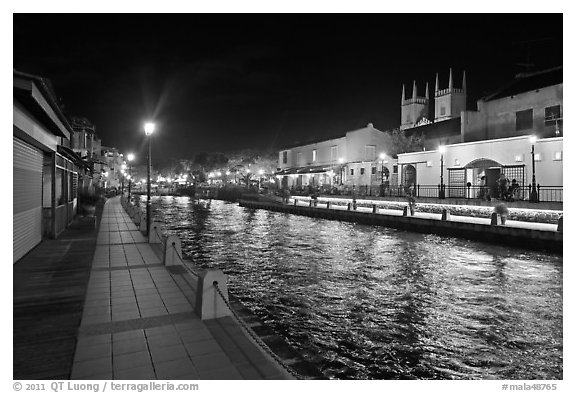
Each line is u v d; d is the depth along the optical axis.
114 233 20.48
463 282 13.97
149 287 9.98
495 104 35.38
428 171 36.44
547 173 27.00
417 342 8.86
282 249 21.38
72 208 24.36
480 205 28.03
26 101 10.65
